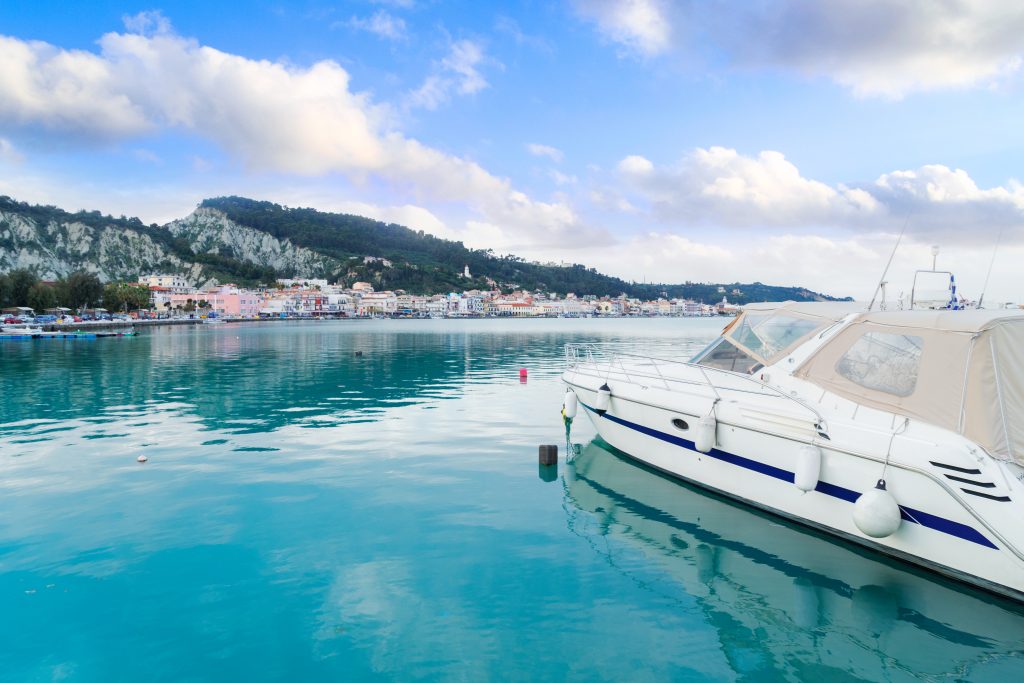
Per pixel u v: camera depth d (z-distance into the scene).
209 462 11.64
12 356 38.59
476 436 14.09
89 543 7.67
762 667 5.21
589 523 8.43
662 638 5.63
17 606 6.09
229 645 5.42
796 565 7.14
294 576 6.76
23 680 4.93
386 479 10.52
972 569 6.43
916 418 7.11
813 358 8.68
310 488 9.99
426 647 5.41
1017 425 6.55
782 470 8.16
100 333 64.25
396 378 26.58
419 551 7.47
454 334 76.06
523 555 7.38
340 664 5.15
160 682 4.92
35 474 10.78
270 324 119.38
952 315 7.45
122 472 10.93
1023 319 7.07
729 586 6.64
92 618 5.87
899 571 6.98
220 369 30.59
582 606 6.18
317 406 18.62
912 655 5.44
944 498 6.45
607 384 11.31
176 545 7.61
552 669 5.11
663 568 7.05
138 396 20.81
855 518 6.79
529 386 23.75
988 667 5.29
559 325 126.69
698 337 67.94
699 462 9.61
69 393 21.62
